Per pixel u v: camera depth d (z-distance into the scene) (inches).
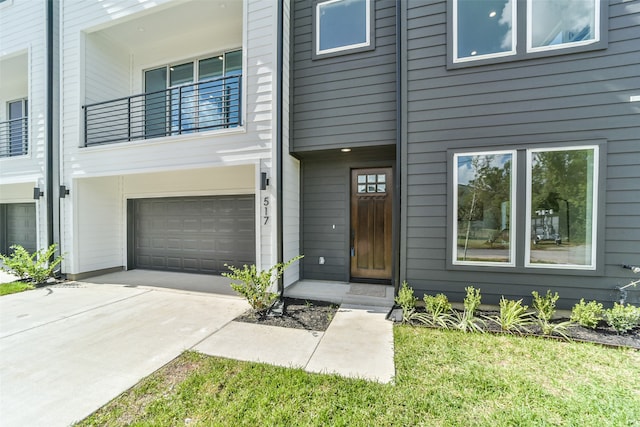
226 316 149.7
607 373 92.7
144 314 152.6
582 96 132.6
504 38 142.5
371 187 206.8
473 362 100.3
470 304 133.3
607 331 122.3
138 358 106.0
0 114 332.8
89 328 133.7
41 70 246.8
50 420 74.9
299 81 190.9
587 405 77.9
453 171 148.6
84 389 87.6
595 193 130.6
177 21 222.1
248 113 182.2
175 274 255.0
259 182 178.5
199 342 119.1
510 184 141.4
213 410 77.8
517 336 120.0
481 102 145.5
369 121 176.6
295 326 135.6
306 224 215.3
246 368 98.1
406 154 156.3
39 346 115.6
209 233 257.0
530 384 87.3
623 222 128.0
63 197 233.5
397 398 81.6
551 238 136.5
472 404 79.1
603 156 129.4
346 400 81.0
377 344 115.8
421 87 154.0
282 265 165.6
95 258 248.8
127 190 275.6
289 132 192.7
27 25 251.8
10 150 306.7
